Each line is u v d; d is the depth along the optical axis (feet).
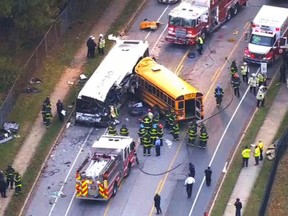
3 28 290.97
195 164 248.11
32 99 273.95
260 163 247.50
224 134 260.21
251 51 290.15
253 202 233.55
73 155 253.03
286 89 280.72
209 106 271.90
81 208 232.32
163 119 265.13
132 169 245.65
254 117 267.59
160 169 246.06
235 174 244.01
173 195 236.43
